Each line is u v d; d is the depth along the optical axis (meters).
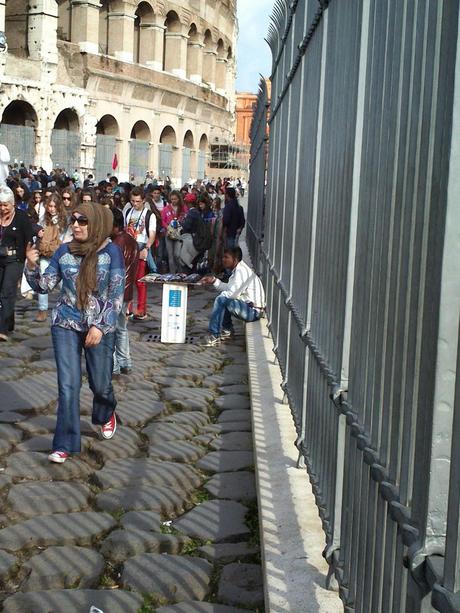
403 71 2.58
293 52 7.43
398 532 2.52
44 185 30.22
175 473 5.93
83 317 6.00
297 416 5.73
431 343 2.13
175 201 17.39
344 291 3.67
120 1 46.50
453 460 1.95
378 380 2.87
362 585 3.13
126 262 8.55
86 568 4.49
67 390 6.04
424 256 2.29
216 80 64.56
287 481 5.19
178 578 4.40
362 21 3.36
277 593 3.83
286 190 7.81
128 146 48.66
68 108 42.09
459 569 1.91
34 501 5.35
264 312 11.22
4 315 10.28
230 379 8.86
